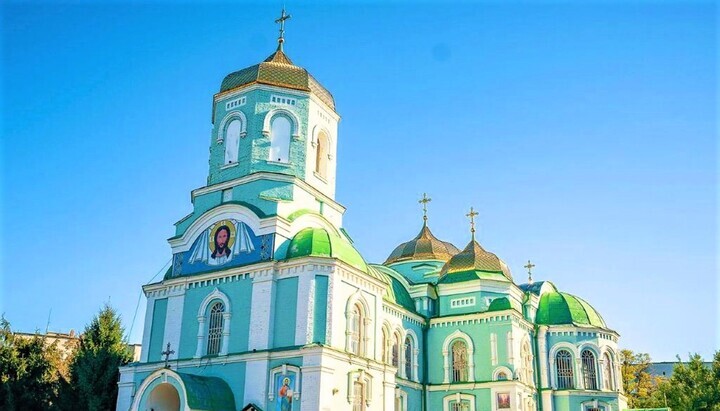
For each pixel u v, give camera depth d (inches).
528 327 2018.9
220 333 1499.8
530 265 2388.0
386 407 1501.0
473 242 2138.3
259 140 1656.0
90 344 1943.9
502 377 1834.4
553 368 2038.6
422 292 2009.1
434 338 1959.9
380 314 1562.5
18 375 1776.6
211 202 1656.0
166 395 1400.1
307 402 1305.4
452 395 1863.9
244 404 1375.5
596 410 1988.2
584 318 2124.8
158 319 1617.9
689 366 2426.2
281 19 1883.6
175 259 1646.2
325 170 1761.8
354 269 1482.5
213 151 1720.0
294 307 1416.1
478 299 1967.3
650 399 2822.3
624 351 3171.8
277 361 1375.5
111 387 1863.9
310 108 1726.1
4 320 1828.2
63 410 1798.7
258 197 1577.3
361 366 1432.1
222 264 1555.1
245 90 1708.9
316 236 1489.9
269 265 1459.2
